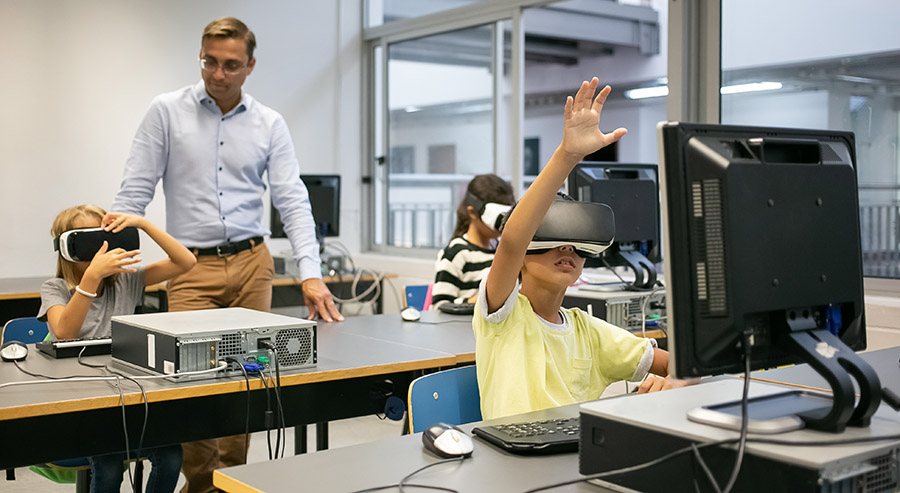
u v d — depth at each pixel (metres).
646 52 7.86
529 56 8.34
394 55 5.72
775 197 1.09
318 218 4.88
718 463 0.98
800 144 1.15
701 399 1.18
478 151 5.19
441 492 1.07
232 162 2.89
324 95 5.71
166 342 1.82
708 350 1.05
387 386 2.11
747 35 3.74
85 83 4.85
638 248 2.96
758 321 1.10
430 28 5.40
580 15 7.15
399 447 1.29
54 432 1.64
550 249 1.58
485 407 1.60
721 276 1.04
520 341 1.59
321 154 5.72
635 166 2.93
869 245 3.43
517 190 4.90
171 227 2.89
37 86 4.72
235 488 1.13
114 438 1.72
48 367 1.97
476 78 5.17
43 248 4.78
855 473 0.94
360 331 2.63
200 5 5.20
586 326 1.72
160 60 5.08
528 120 9.76
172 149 2.86
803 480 0.91
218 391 1.80
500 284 1.51
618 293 2.78
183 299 2.84
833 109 3.50
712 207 1.04
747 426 1.02
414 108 5.61
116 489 2.06
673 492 1.02
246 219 2.93
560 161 1.30
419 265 5.19
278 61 5.50
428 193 5.54
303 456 1.24
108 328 2.27
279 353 1.96
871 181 3.41
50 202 4.78
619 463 1.08
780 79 3.65
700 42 3.87
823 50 3.51
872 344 3.16
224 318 2.04
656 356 1.73
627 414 1.09
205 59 2.74
